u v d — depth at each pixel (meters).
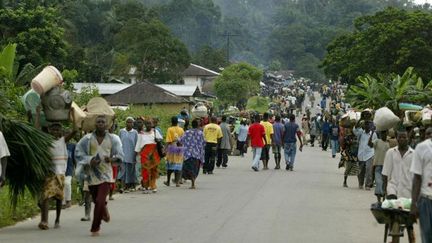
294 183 25.66
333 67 70.00
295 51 196.62
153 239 13.66
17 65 31.69
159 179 27.00
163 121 33.38
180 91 67.25
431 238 10.31
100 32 101.12
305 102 126.81
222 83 82.94
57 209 15.05
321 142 53.59
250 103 77.25
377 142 19.30
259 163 34.34
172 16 149.75
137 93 58.97
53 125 15.02
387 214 12.33
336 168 33.62
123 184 22.30
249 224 15.68
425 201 10.34
